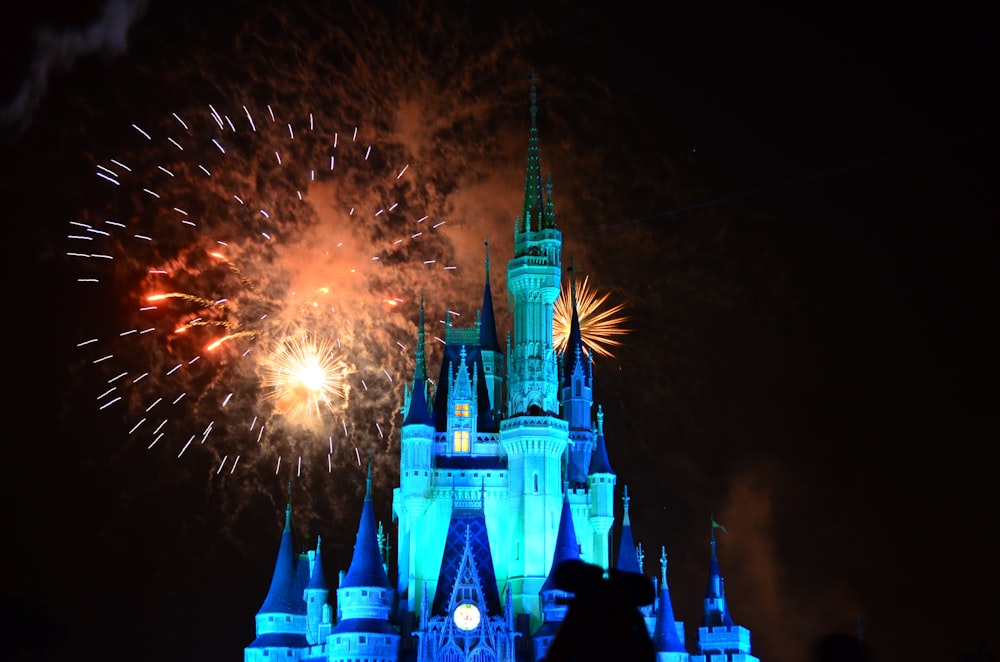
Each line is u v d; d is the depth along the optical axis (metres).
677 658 139.50
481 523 145.75
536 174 157.12
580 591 15.43
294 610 145.62
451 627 136.00
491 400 155.62
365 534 140.75
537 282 152.38
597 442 152.00
